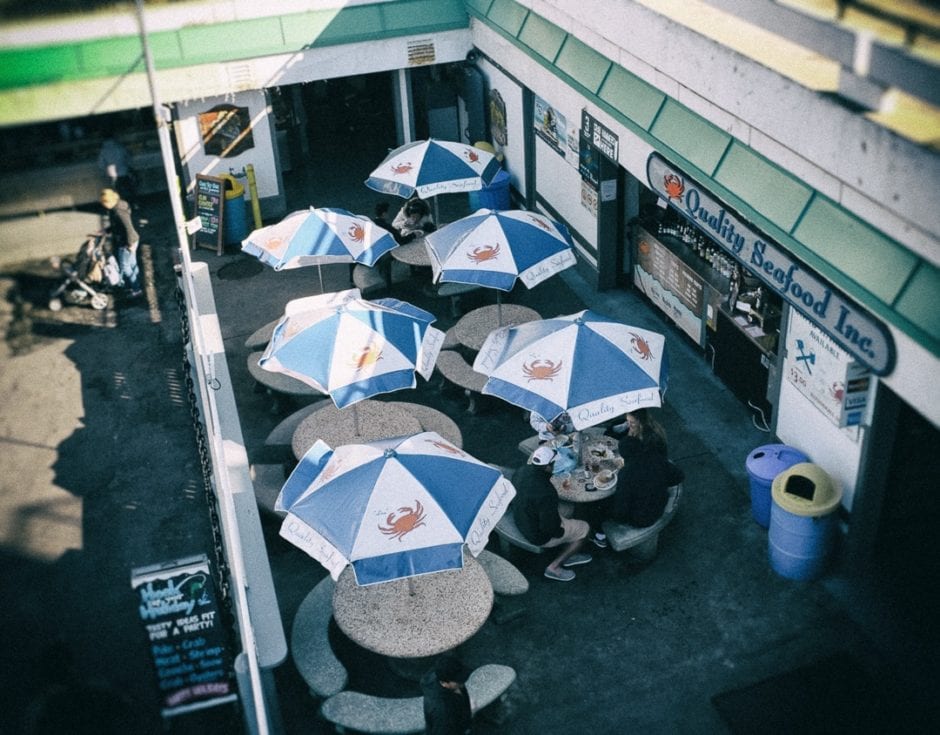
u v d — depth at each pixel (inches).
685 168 381.4
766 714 308.7
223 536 379.6
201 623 287.9
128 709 305.3
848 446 350.0
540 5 524.7
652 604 354.3
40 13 499.8
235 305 572.4
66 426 466.6
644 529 362.0
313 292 583.5
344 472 304.3
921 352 271.3
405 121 677.9
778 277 342.0
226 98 620.4
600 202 527.8
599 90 456.1
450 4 637.3
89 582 379.9
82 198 516.4
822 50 275.4
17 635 350.3
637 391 346.6
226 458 410.9
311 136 817.5
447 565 283.3
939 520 356.8
